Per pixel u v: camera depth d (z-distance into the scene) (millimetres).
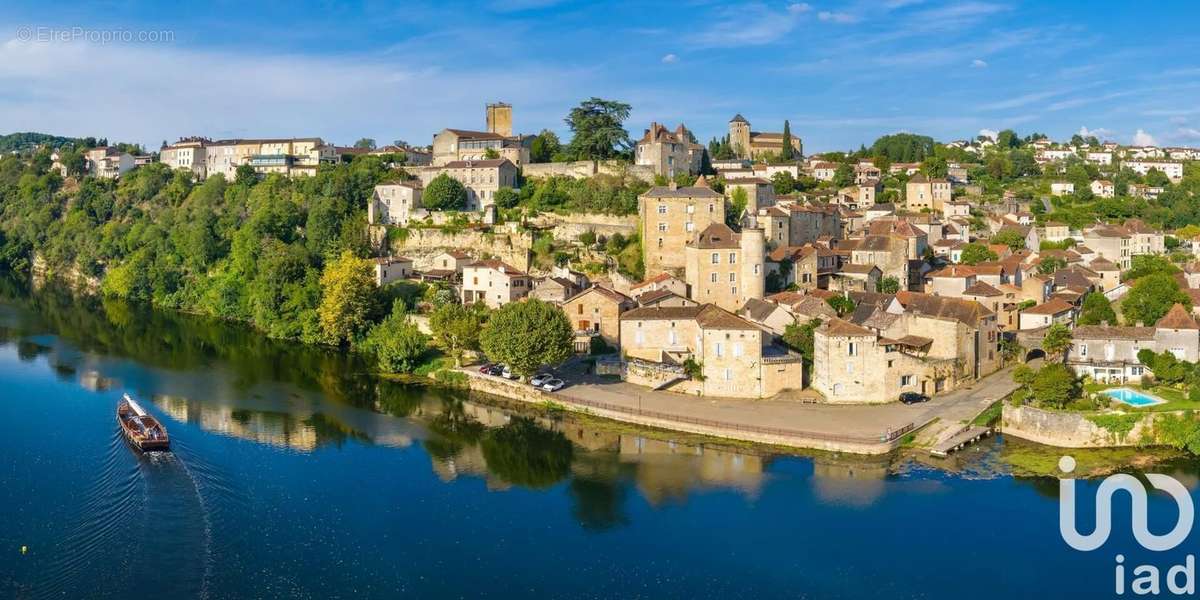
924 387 127688
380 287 186125
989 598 75750
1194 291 154625
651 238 183875
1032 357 148375
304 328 180500
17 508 90750
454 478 102625
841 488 97812
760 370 129375
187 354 168750
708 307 146250
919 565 80875
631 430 119688
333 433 119000
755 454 109000
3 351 166375
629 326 145375
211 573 78250
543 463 107750
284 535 86438
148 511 89875
